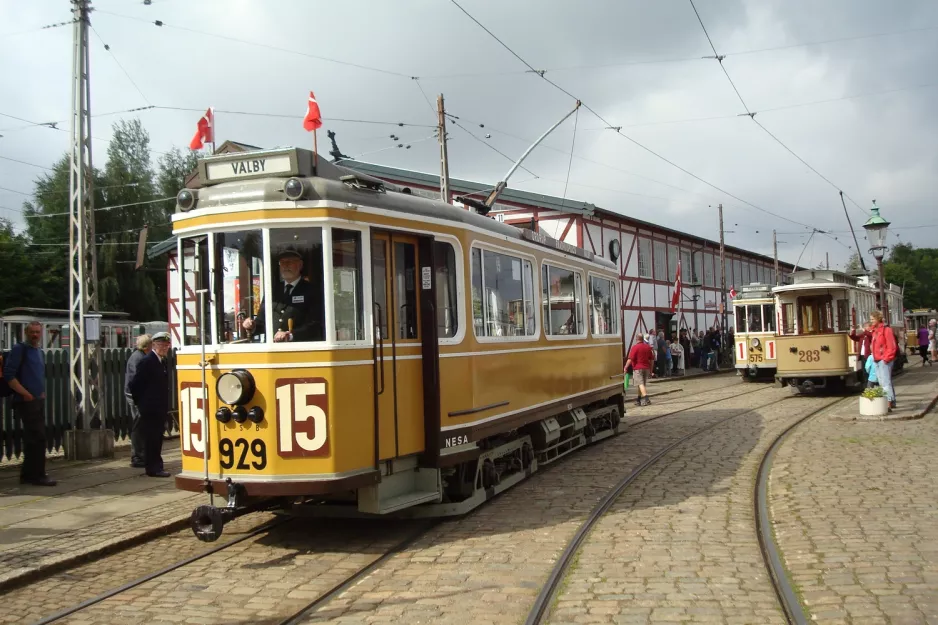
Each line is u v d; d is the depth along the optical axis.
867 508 7.47
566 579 5.84
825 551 6.18
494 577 5.96
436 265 7.88
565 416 11.64
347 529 7.82
